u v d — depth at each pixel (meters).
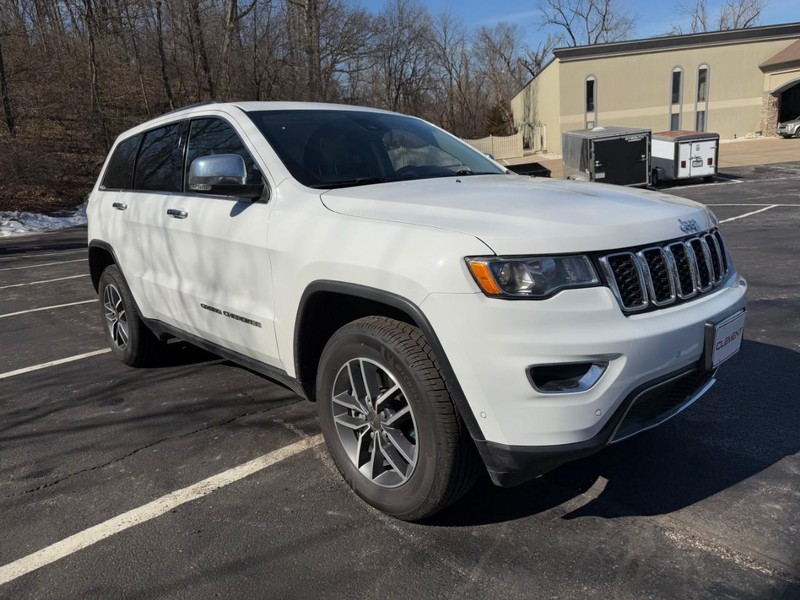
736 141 35.22
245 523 2.81
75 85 26.39
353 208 2.83
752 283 6.85
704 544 2.55
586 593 2.30
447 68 59.25
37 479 3.27
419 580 2.41
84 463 3.43
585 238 2.34
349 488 3.07
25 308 7.46
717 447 3.33
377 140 3.78
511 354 2.22
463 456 2.45
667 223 2.61
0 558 2.63
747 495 2.88
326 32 28.92
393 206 2.75
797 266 7.54
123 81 28.14
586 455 2.33
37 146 21.62
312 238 2.84
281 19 27.88
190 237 3.67
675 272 2.55
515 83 64.19
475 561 2.50
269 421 3.86
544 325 2.22
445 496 2.51
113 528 2.81
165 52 27.88
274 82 28.20
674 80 35.44
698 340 2.54
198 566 2.53
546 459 2.29
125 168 4.71
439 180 3.40
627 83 35.50
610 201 2.77
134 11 26.44
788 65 33.72
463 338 2.27
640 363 2.33
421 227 2.48
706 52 35.03
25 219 17.55
